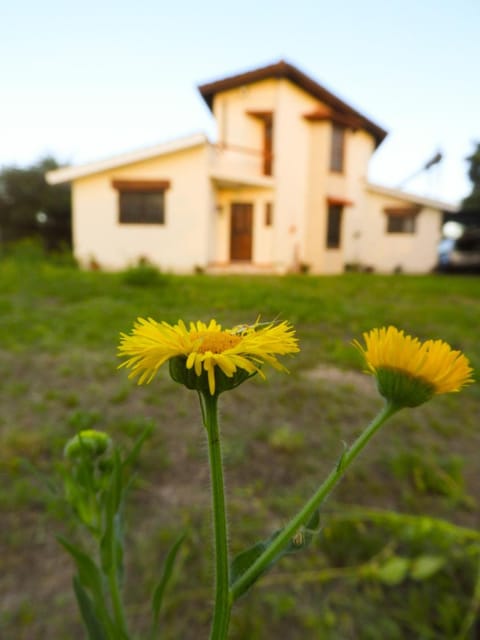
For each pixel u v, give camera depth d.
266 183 14.11
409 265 18.33
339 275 14.88
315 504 0.59
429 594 1.79
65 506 2.10
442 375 0.60
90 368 4.05
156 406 3.36
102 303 6.86
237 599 0.56
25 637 1.61
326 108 15.78
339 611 1.73
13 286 8.61
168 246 13.48
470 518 2.25
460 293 10.27
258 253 14.96
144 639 1.58
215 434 0.56
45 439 2.72
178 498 2.32
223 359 0.51
